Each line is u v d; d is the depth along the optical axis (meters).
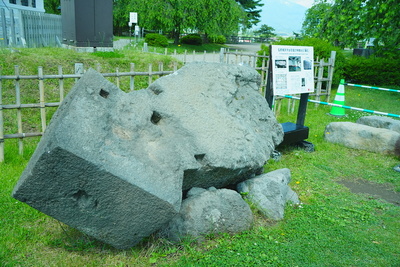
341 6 13.77
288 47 6.04
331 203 4.32
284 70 6.00
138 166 2.78
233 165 3.69
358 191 4.80
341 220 3.88
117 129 2.94
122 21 32.12
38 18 11.84
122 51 11.42
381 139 6.30
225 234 3.37
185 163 3.21
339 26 13.77
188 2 26.75
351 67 14.80
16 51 8.76
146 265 2.95
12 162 4.96
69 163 2.55
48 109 7.05
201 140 3.55
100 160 2.61
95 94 2.97
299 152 6.17
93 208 2.77
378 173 5.46
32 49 9.60
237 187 4.24
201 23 28.22
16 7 18.11
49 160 2.52
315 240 3.45
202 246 3.23
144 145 3.03
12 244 3.15
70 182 2.64
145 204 2.76
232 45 36.72
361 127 6.67
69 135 2.57
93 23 11.28
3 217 3.57
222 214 3.40
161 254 3.07
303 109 6.61
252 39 46.69
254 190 4.02
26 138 5.87
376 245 3.41
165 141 3.22
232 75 4.53
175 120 3.57
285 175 4.59
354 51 21.73
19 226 3.44
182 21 27.78
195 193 3.54
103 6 11.34
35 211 3.71
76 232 3.38
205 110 3.85
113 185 2.66
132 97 3.27
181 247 3.19
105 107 2.96
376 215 4.07
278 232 3.55
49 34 12.73
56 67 8.43
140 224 2.87
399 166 5.67
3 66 7.80
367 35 13.63
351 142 6.65
